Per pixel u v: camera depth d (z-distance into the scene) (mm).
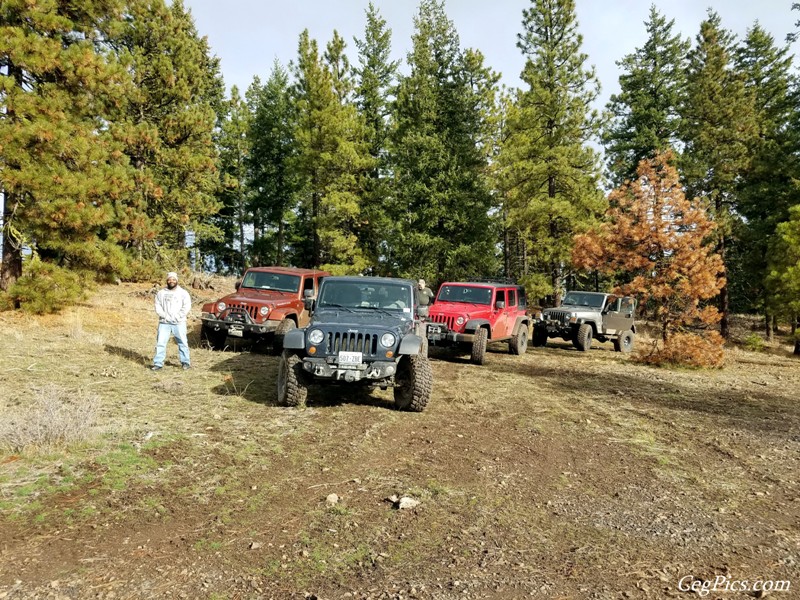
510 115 24953
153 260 24062
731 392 10094
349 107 27734
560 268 25000
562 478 4980
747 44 32812
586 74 23391
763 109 29922
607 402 8594
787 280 20062
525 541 3674
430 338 12219
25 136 12328
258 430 5910
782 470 5469
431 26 25969
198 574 3092
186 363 9234
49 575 2998
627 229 14070
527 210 22656
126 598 2822
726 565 3432
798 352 22047
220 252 42281
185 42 22812
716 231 26391
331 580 3080
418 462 5195
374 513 4020
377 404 7422
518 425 6820
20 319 13039
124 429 5594
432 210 23516
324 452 5332
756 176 26594
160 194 17703
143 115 21469
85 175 13375
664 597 3016
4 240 13820
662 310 14133
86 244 13547
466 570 3240
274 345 11180
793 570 3389
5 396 6637
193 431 5746
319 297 7910
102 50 15680
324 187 27703
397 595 2936
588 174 23625
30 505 3832
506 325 13656
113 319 14797
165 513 3850
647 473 5227
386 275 27719
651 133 30531
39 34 13445
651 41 32438
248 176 39500
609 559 3459
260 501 4137
